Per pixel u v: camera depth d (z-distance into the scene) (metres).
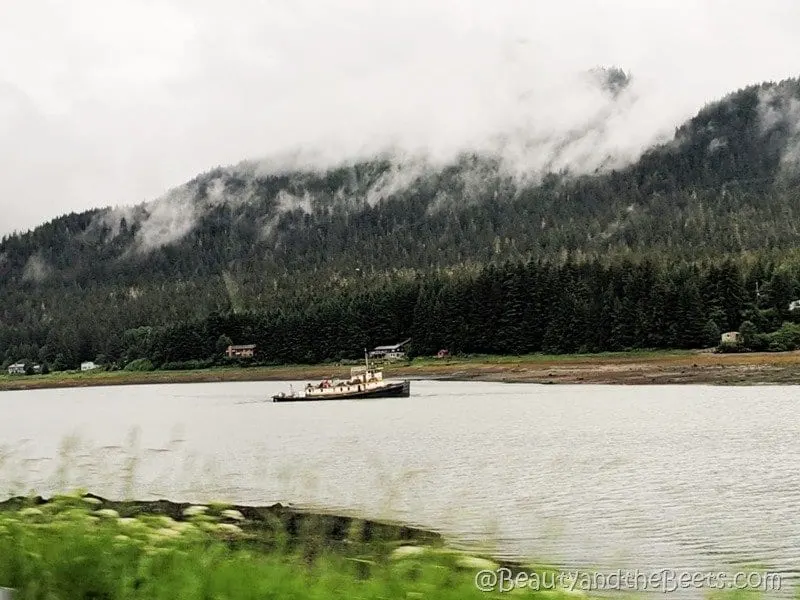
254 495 26.53
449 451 43.41
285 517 20.59
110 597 8.94
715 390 89.06
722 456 38.88
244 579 9.23
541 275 139.38
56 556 9.42
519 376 121.94
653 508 26.44
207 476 29.62
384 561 10.74
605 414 64.31
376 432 56.28
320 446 47.38
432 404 84.75
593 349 130.38
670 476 33.22
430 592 9.23
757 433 47.81
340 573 10.02
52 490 13.83
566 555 18.52
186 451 43.53
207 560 9.67
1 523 10.71
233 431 60.09
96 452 17.20
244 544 12.66
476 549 17.72
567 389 101.12
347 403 94.31
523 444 45.84
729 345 116.56
